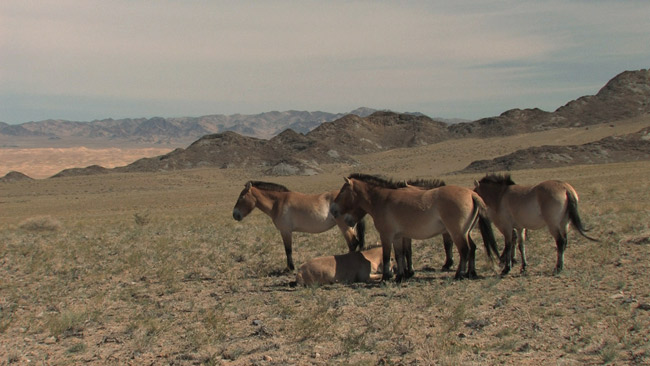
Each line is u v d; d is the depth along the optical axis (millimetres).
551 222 12859
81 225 39406
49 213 72438
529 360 7391
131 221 41219
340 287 12914
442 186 13430
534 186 13281
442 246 18375
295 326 9625
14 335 10109
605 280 11734
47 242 26250
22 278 16688
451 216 12430
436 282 12867
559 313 9391
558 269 12891
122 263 18688
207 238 24531
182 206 73375
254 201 16047
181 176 184000
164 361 8336
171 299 12789
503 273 13453
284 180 158250
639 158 143375
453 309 10102
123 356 8648
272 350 8484
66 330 10305
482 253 16516
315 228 15539
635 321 8617
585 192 41188
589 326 8633
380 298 11516
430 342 8289
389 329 9109
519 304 10258
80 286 15000
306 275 13430
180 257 19406
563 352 7645
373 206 13531
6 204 107875
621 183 49219
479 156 195125
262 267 16531
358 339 8547
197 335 9328
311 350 8367
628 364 7059
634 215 22062
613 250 15156
